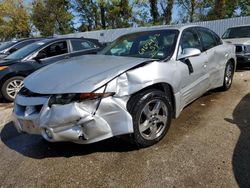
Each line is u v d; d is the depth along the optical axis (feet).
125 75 10.39
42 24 126.31
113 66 10.91
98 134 9.84
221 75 17.63
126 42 14.94
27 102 10.14
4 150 11.92
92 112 9.58
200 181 8.91
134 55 13.62
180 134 12.33
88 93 9.48
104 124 9.79
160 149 11.04
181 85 12.63
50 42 23.11
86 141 9.83
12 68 20.68
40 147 11.90
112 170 9.80
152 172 9.53
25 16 131.03
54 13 124.36
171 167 9.75
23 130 10.64
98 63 11.61
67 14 125.08
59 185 9.18
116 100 9.96
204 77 15.03
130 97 10.49
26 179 9.61
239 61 27.07
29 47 23.43
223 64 17.67
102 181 9.23
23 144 12.37
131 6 111.24
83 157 10.76
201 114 14.73
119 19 113.60
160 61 11.97
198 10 110.01
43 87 10.17
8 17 130.93
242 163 9.78
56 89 9.78
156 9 104.99
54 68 11.82
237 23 51.83
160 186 8.79
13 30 132.46
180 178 9.12
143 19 112.68
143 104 10.60
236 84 21.31
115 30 69.67
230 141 11.44
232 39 29.91
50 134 9.68
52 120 9.46
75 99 9.46
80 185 9.11
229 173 9.23
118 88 10.10
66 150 11.39
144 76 10.67
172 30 14.28
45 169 10.13
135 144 10.92
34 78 11.23
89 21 126.82
